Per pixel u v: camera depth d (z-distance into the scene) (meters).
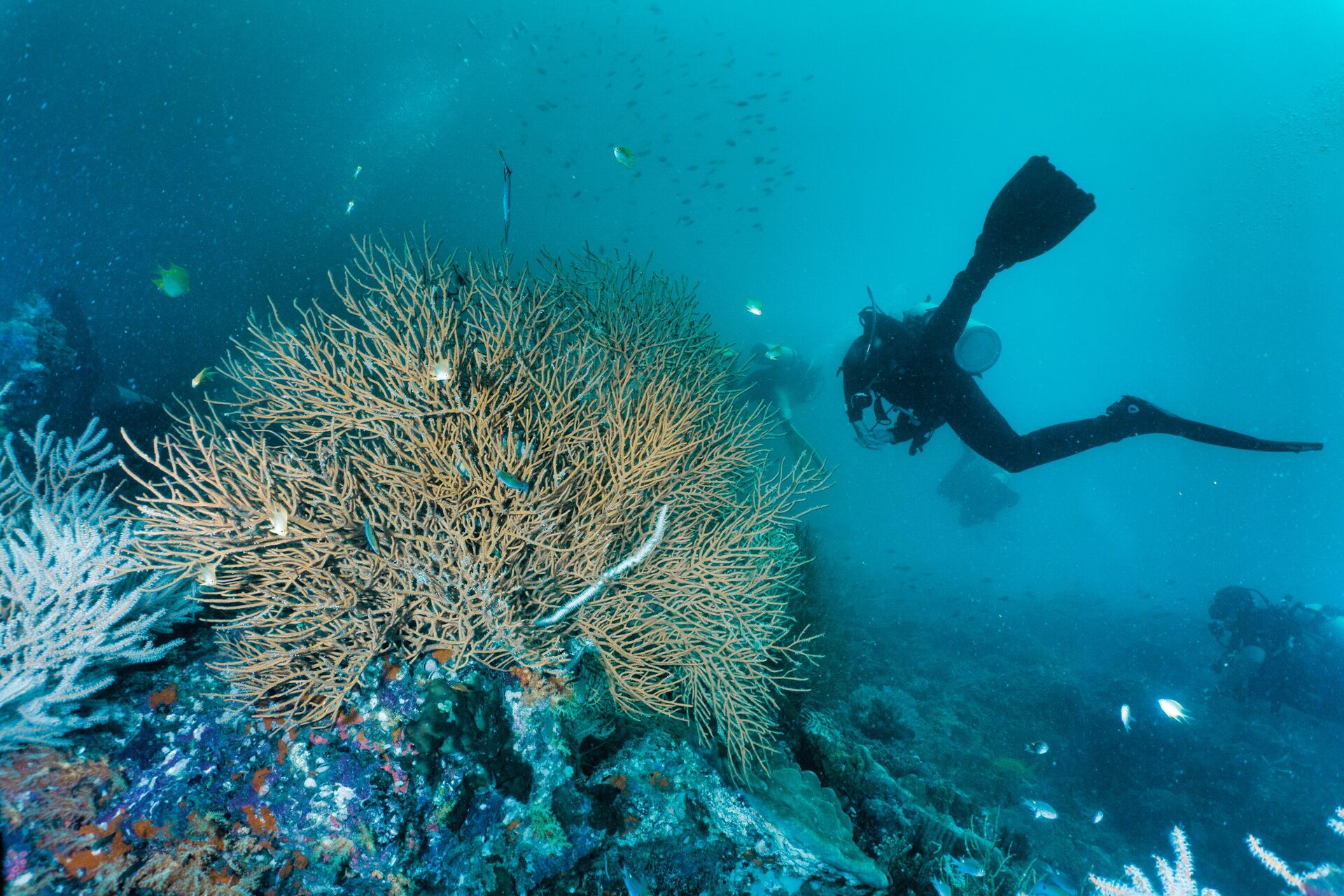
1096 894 2.76
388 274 2.83
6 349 6.44
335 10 35.97
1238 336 49.16
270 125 36.44
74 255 21.12
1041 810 3.79
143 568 2.16
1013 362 65.50
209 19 33.34
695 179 57.94
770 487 3.32
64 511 2.85
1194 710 10.20
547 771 2.42
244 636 2.22
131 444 2.15
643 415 2.94
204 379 3.21
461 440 2.53
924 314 4.36
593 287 3.97
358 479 2.50
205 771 1.99
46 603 2.03
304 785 2.05
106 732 1.95
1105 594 23.23
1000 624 15.30
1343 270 42.06
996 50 52.44
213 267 21.73
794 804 2.83
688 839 2.56
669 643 2.82
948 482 20.03
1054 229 3.53
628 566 2.42
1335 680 8.48
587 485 2.70
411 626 2.39
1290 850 7.06
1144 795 7.85
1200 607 22.53
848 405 4.51
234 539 2.25
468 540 2.42
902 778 4.74
